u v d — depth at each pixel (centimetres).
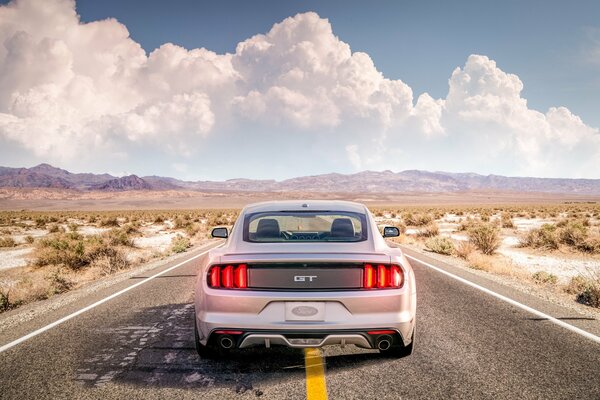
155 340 467
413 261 1117
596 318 545
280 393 332
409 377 359
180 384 350
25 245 2028
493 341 451
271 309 347
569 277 995
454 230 2531
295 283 348
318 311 346
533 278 899
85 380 360
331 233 419
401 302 354
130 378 363
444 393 329
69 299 703
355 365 386
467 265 1091
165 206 17262
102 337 479
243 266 353
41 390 341
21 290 841
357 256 353
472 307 604
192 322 540
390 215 5169
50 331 505
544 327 503
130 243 1808
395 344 359
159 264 1118
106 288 789
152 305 637
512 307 604
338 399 321
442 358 402
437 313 569
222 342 354
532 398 321
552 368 377
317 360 399
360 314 346
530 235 1666
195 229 2652
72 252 1303
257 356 412
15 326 534
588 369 374
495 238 1449
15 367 391
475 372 369
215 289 358
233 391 336
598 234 1697
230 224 3275
